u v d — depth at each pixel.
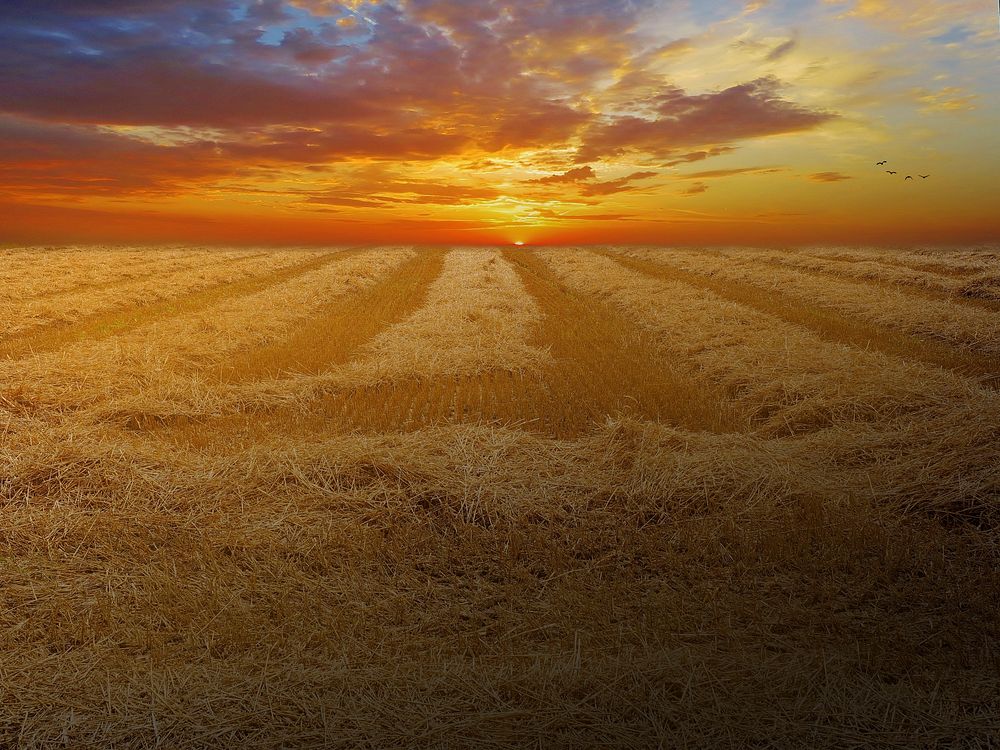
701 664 3.15
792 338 10.27
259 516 4.71
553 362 9.74
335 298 16.92
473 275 22.88
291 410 7.53
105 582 3.97
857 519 4.58
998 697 2.93
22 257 26.75
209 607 3.68
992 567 4.06
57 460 5.27
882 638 3.38
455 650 3.38
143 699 2.99
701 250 35.81
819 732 2.75
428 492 4.97
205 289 18.83
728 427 6.89
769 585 3.91
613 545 4.41
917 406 6.75
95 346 9.94
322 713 2.86
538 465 5.43
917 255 24.97
